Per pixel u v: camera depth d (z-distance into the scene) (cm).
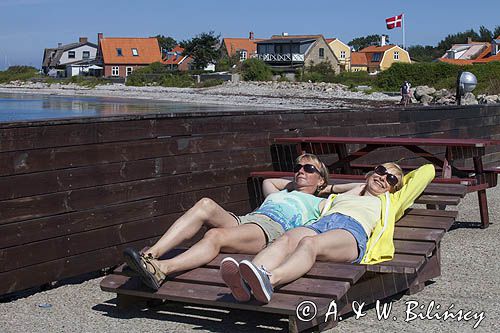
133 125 683
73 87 8438
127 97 5544
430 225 636
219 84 6606
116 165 668
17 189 587
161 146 712
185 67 10150
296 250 512
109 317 549
